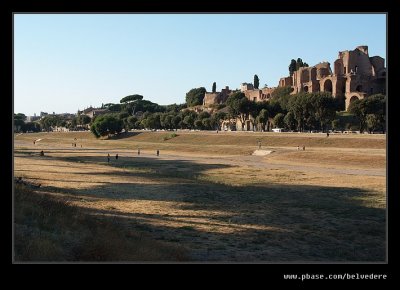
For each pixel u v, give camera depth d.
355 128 126.00
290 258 18.47
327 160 71.75
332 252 19.89
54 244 14.66
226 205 32.12
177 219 26.20
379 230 24.62
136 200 32.94
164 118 186.00
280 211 30.09
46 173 49.88
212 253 18.62
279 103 150.00
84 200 30.97
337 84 161.38
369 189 41.16
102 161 80.75
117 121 173.25
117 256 14.88
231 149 102.31
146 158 88.88
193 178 52.25
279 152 88.12
